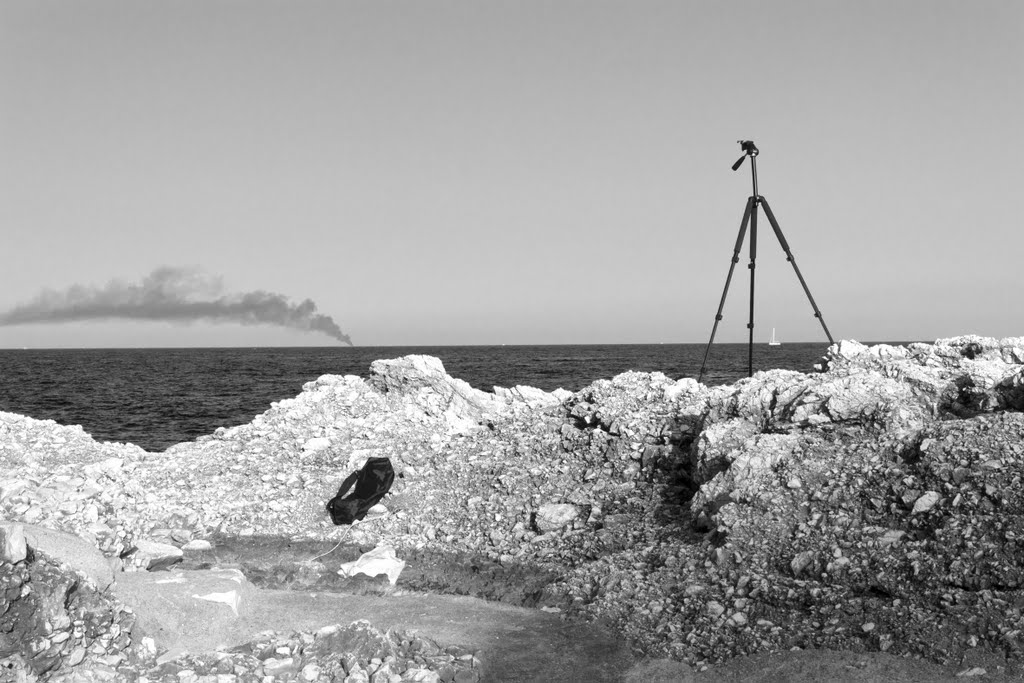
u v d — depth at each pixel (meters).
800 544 8.29
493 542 10.59
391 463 13.38
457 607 8.47
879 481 8.84
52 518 9.29
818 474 9.32
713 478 9.93
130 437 26.52
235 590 8.20
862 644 6.83
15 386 56.59
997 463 8.34
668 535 9.73
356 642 7.03
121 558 9.13
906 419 10.10
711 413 11.73
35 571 6.62
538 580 9.29
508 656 7.18
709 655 7.00
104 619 6.89
